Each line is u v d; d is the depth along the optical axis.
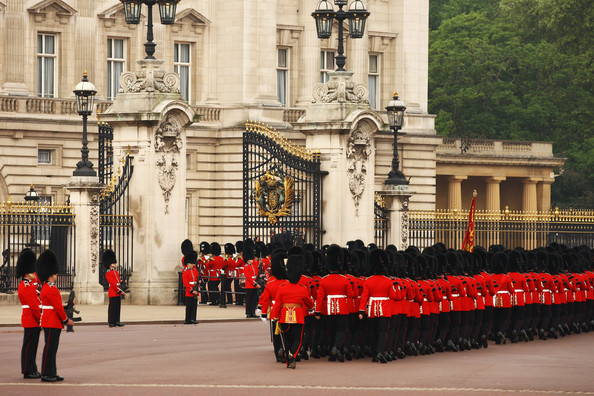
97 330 160.75
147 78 194.00
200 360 131.62
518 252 169.50
